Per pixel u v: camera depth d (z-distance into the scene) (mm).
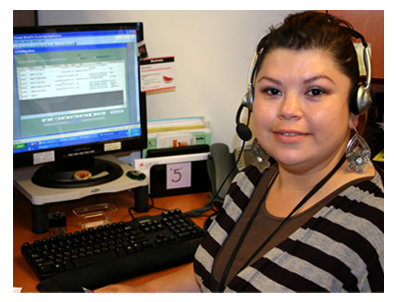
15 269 905
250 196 869
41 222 1068
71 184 1114
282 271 646
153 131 1324
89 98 1166
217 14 1372
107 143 1218
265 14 1413
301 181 742
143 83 1309
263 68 705
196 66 1398
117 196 1320
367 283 596
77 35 1107
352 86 664
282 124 672
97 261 899
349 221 629
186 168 1322
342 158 722
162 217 1109
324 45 646
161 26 1337
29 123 1092
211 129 1474
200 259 841
